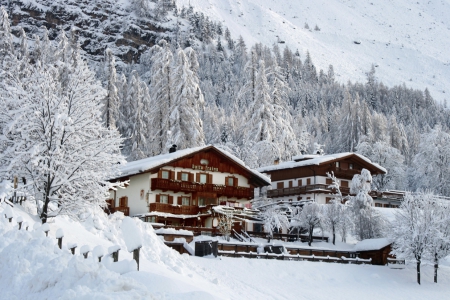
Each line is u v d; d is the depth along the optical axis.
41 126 23.64
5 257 14.47
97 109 25.20
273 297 28.77
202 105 64.19
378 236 48.81
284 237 48.06
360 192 50.66
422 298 35.38
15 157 22.62
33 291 12.36
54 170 23.14
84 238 23.14
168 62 64.62
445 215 42.50
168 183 47.41
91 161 24.23
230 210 45.81
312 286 33.97
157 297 10.93
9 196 22.69
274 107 73.12
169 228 38.88
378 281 38.00
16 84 23.95
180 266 26.86
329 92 190.25
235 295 25.44
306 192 64.88
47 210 23.97
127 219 14.83
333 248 46.34
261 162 69.75
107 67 70.44
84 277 11.67
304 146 93.25
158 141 62.72
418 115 181.62
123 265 13.86
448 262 46.09
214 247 35.22
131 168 47.72
